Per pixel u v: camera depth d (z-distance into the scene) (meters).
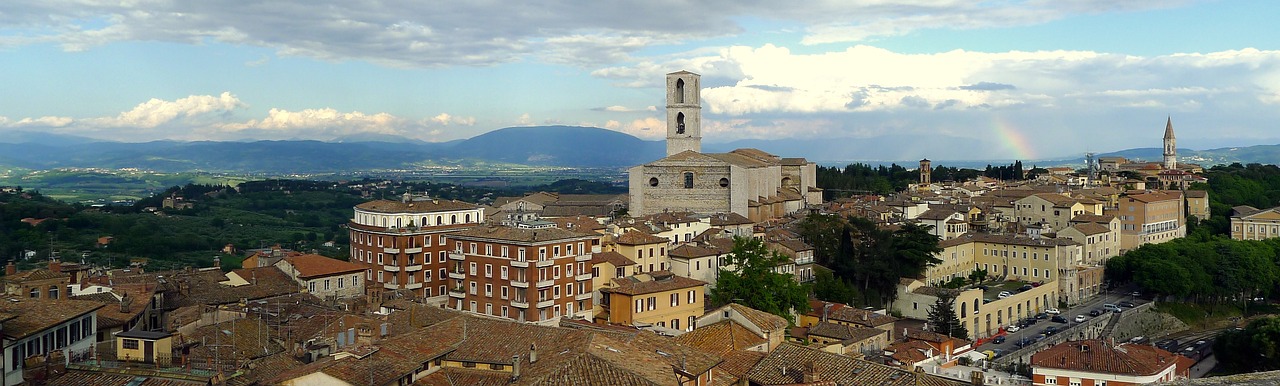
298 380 67.19
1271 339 164.25
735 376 82.62
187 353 80.00
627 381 66.00
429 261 189.50
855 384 79.56
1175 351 198.62
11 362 69.75
